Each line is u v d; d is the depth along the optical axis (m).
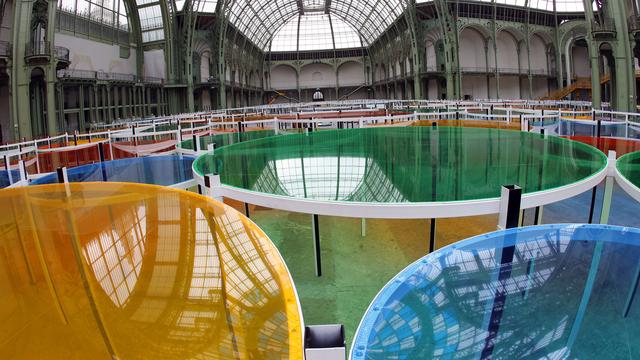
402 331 1.88
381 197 4.42
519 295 2.22
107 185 4.25
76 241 2.74
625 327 1.92
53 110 25.30
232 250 2.61
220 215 3.23
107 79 36.00
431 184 4.75
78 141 16.25
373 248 9.62
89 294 2.14
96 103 34.38
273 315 1.89
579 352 1.76
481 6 49.72
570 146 6.93
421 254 9.23
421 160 6.05
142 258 2.49
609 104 26.73
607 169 5.40
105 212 3.32
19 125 24.31
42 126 27.73
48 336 1.84
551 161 5.71
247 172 5.72
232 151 7.33
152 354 1.69
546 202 4.34
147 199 3.65
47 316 1.98
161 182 6.34
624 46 23.38
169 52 46.88
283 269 2.33
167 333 1.81
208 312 1.96
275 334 1.74
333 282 8.02
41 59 24.66
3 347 1.78
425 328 1.92
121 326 1.89
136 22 46.81
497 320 1.99
